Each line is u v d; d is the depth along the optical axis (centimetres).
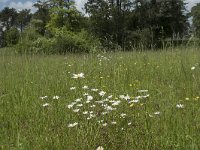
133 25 5275
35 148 376
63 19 3878
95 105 459
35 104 551
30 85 694
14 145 399
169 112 428
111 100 493
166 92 555
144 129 403
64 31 3581
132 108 462
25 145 384
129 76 734
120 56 1028
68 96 579
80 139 378
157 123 407
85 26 4147
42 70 873
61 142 380
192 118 413
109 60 970
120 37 4816
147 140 378
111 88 614
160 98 493
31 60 1109
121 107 468
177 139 375
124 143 380
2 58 1169
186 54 959
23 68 947
